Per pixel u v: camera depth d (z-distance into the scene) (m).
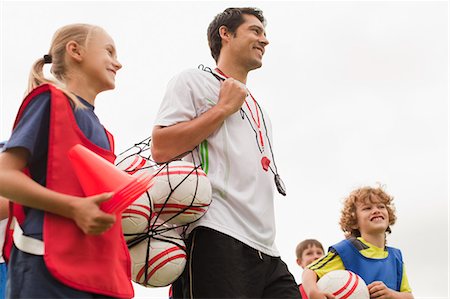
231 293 3.25
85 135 2.73
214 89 3.64
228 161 3.49
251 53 3.82
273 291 3.48
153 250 3.27
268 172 3.63
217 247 3.29
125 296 2.69
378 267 4.86
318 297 4.45
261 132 3.71
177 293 3.47
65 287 2.51
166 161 3.45
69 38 2.91
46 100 2.67
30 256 2.53
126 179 2.56
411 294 4.70
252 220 3.47
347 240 4.94
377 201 5.12
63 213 2.50
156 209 3.31
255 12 3.95
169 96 3.58
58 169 2.61
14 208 2.64
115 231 2.69
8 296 2.55
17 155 2.57
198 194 3.29
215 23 3.94
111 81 2.94
